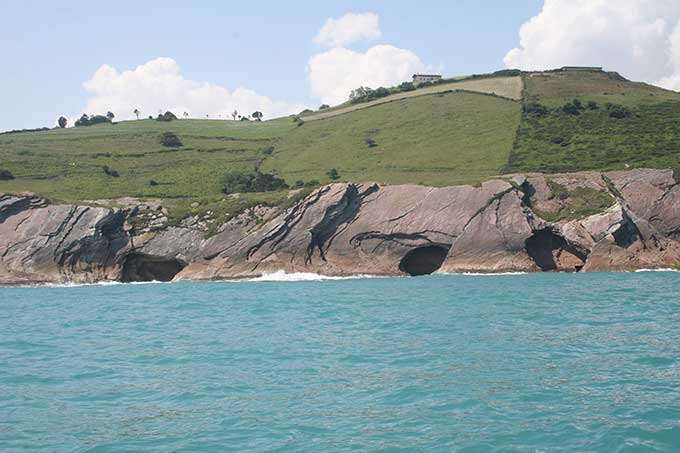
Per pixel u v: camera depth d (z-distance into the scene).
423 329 36.19
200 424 20.48
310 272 90.31
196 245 93.81
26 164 129.88
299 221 92.12
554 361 27.30
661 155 104.50
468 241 87.75
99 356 31.55
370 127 147.12
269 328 38.84
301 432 19.44
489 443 18.09
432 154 123.81
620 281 66.12
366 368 26.86
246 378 26.03
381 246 91.38
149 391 24.58
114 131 167.00
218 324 41.66
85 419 21.39
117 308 54.16
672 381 23.77
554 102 142.38
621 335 33.00
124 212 97.25
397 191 93.94
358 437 18.86
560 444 17.91
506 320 38.88
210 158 141.88
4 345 35.28
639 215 87.44
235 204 96.94
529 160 111.00
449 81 177.50
